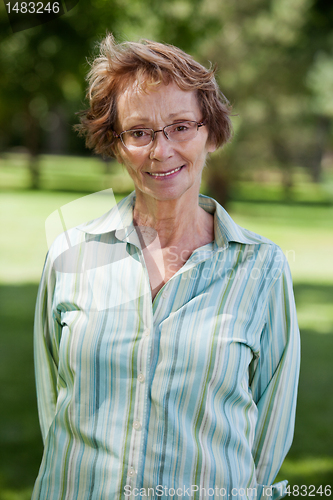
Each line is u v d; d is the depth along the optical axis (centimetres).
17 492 283
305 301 715
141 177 140
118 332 136
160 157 135
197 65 138
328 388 445
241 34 1382
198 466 130
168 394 132
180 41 756
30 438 347
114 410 134
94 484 133
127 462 131
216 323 135
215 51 1346
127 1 662
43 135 2758
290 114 1547
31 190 1476
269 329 144
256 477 147
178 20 746
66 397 141
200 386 132
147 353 133
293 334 144
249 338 138
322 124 1825
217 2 1303
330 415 393
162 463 130
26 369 475
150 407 133
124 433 132
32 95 776
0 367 475
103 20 632
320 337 571
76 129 155
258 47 1416
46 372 155
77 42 651
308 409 403
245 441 137
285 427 147
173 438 131
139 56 134
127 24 672
